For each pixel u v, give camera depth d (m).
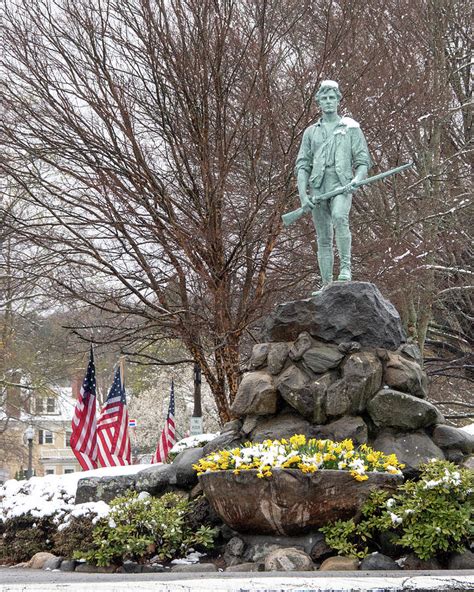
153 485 11.04
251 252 17.03
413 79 19.11
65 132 16.48
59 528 10.62
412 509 8.90
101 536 10.04
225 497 9.52
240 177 18.09
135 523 9.98
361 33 18.31
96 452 15.38
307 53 19.62
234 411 11.15
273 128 16.38
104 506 10.53
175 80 16.44
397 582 6.96
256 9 17.08
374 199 19.84
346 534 9.11
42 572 9.59
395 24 20.77
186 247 15.95
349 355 10.88
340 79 17.05
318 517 9.23
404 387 10.80
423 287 19.73
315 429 10.70
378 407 10.56
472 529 8.76
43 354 29.48
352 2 17.75
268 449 9.62
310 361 10.91
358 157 11.62
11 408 36.25
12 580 8.31
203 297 16.86
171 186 17.38
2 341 28.94
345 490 9.16
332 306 11.10
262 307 16.50
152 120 17.45
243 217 17.53
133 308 17.14
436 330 25.62
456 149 22.95
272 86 17.27
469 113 22.69
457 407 27.41
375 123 18.11
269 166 17.08
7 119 16.69
